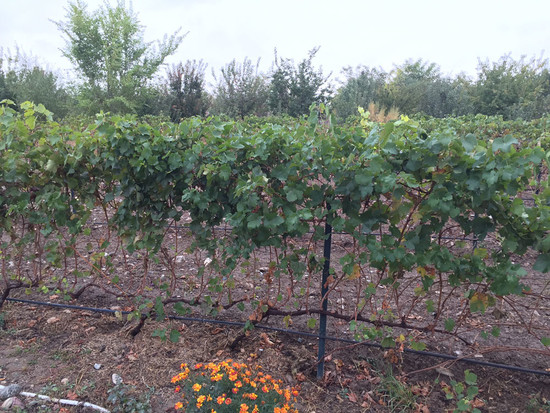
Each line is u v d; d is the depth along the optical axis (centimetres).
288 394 239
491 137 827
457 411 263
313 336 329
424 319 377
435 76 2925
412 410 271
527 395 288
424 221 253
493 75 2231
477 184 229
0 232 366
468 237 543
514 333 359
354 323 280
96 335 345
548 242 230
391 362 313
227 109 1945
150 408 263
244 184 264
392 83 2269
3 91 2638
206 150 289
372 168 234
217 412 221
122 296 411
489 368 315
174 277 352
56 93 2597
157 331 316
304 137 270
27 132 322
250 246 287
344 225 262
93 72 2442
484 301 263
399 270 274
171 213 310
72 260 489
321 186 265
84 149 318
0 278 443
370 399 280
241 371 254
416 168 235
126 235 332
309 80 1962
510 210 234
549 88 2347
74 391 279
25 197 338
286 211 267
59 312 383
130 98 2388
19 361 309
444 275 416
